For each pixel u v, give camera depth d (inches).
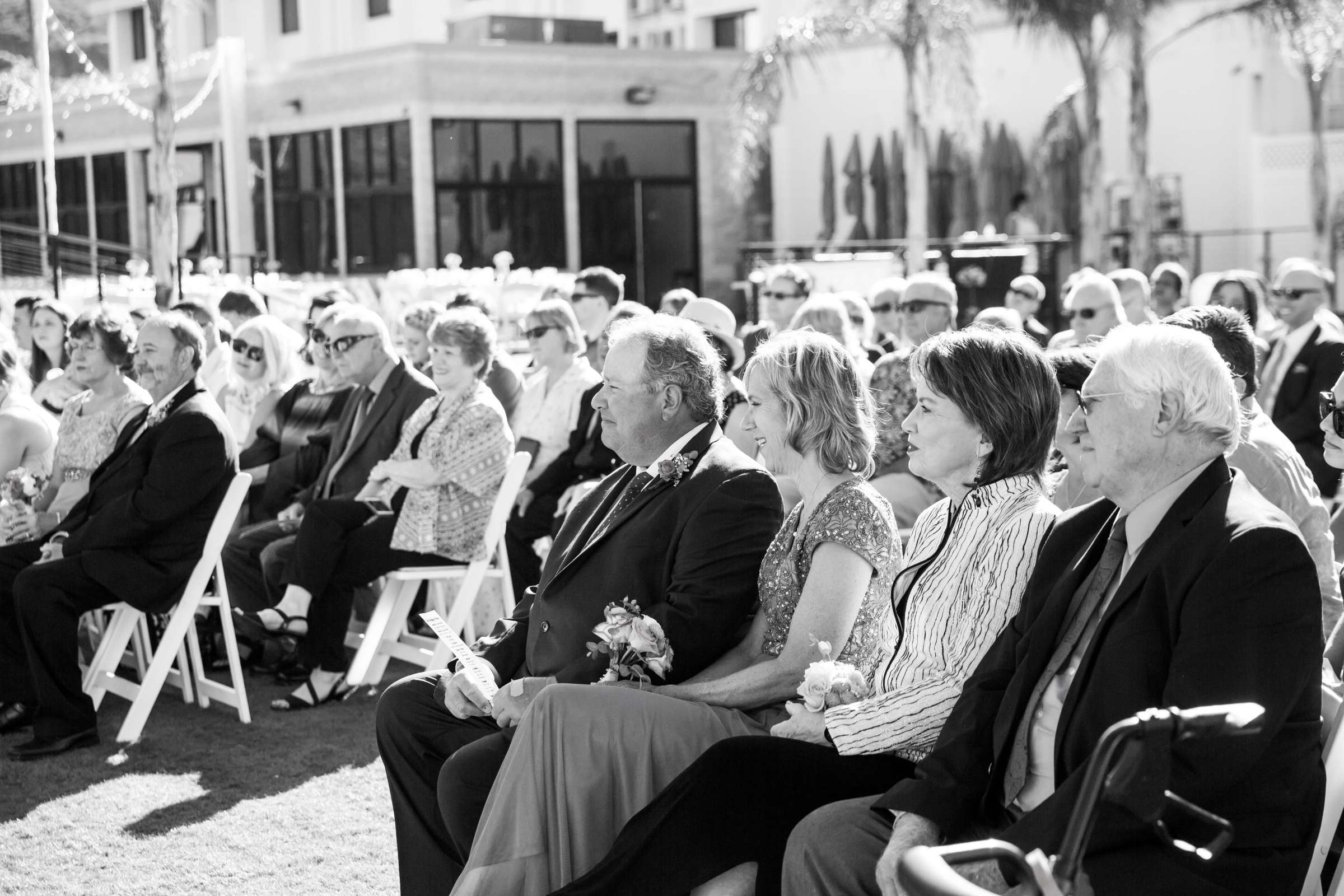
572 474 303.4
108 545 238.5
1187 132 794.8
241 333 335.6
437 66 767.1
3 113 1051.3
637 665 150.1
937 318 331.0
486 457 259.8
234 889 176.4
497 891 140.4
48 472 268.2
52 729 234.8
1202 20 652.7
